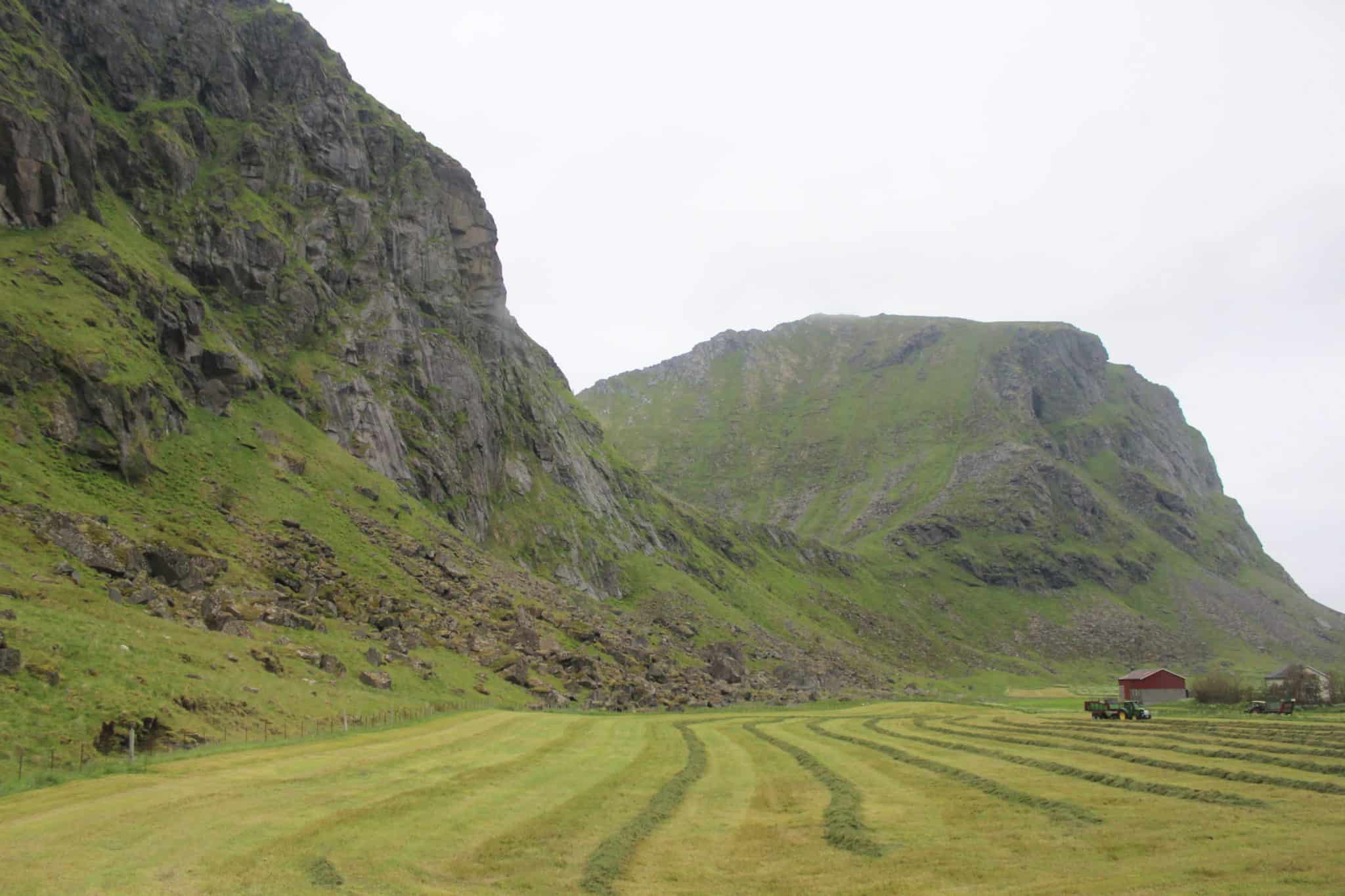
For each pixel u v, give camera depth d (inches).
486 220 7101.4
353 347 5275.6
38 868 768.3
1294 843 846.5
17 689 1378.0
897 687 6624.0
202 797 1080.8
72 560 2159.2
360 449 4773.6
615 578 6368.1
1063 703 5260.8
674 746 2003.0
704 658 5280.5
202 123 5260.8
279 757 1441.9
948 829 1017.5
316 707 1952.5
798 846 963.3
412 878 805.9
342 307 5452.8
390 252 6077.8
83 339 3203.7
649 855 925.8
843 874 843.4
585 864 879.7
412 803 1107.3
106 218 4239.7
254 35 6013.8
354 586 3184.1
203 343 4133.9
